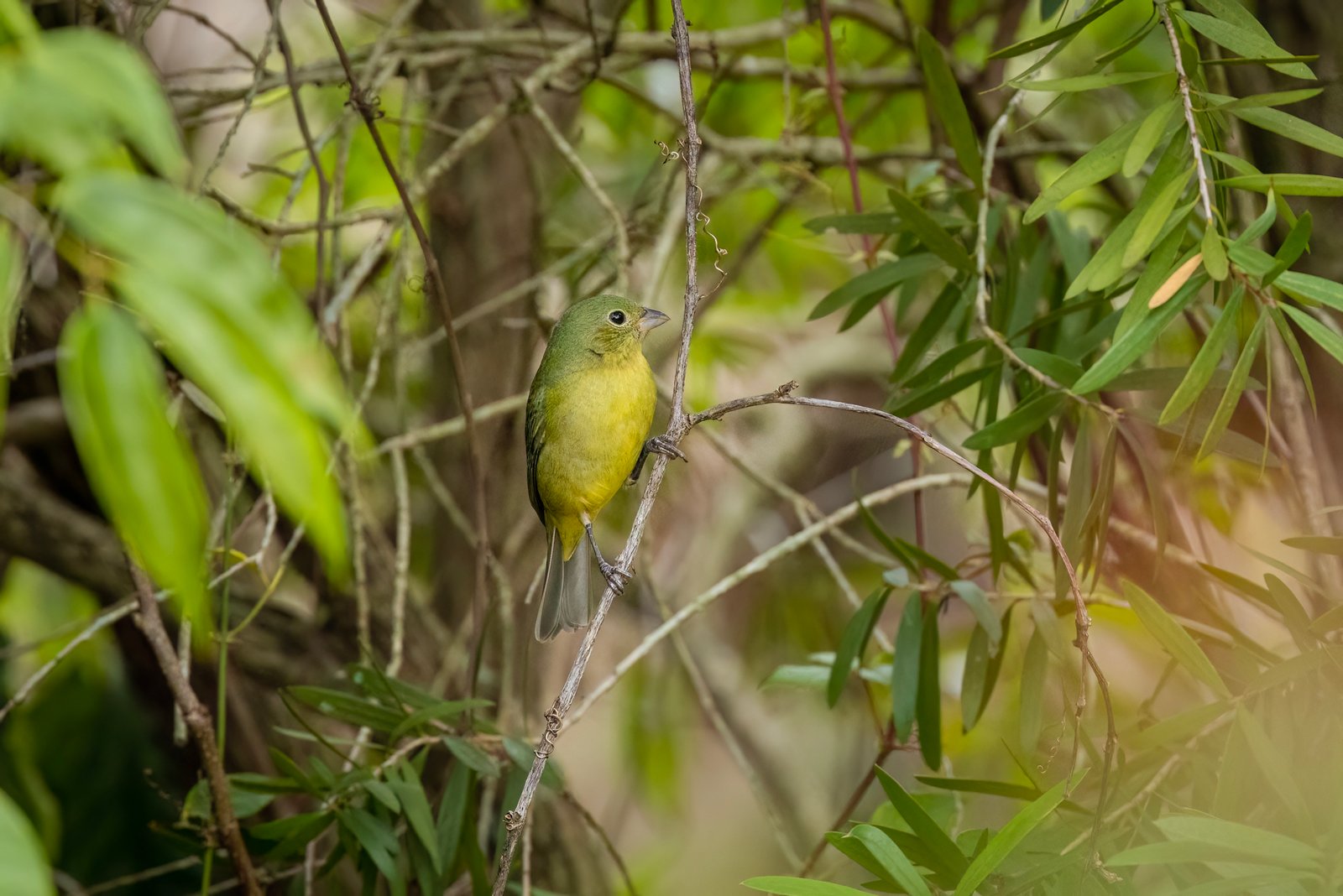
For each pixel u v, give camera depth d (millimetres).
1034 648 7555
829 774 15234
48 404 10281
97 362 2566
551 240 13281
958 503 12930
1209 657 7500
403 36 11289
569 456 9508
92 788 12344
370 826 7477
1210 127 6027
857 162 11219
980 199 8117
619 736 14539
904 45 11367
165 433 2590
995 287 8641
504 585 9570
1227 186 5945
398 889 7324
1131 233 5711
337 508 2750
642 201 12305
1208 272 5543
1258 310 6848
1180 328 10672
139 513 2551
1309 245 7129
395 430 13266
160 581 2697
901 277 8250
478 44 10555
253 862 8859
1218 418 5605
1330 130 7031
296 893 8203
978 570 8477
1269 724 6441
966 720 7863
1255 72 7258
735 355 15164
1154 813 6590
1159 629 6117
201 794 7664
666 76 13688
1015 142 10859
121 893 11992
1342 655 6062
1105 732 7375
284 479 2555
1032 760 7488
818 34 12008
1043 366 6926
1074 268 8531
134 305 2533
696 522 14945
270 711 10586
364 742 8484
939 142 11008
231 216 8953
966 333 8609
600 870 11172
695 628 14258
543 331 10867
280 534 10617
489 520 11594
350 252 13578
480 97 12023
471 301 11859
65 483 10742
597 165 14891
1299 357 5457
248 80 13867
